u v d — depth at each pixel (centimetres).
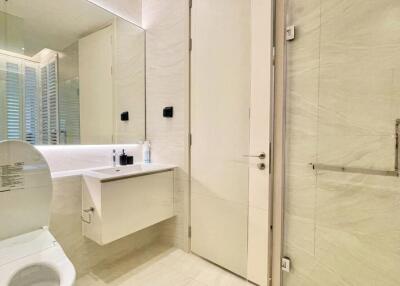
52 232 157
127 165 213
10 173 125
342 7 131
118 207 166
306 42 144
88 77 194
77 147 188
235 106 173
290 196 154
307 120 145
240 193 173
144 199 185
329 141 138
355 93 129
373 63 123
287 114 153
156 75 226
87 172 177
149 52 230
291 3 148
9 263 107
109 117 209
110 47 209
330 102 137
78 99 188
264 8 153
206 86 190
